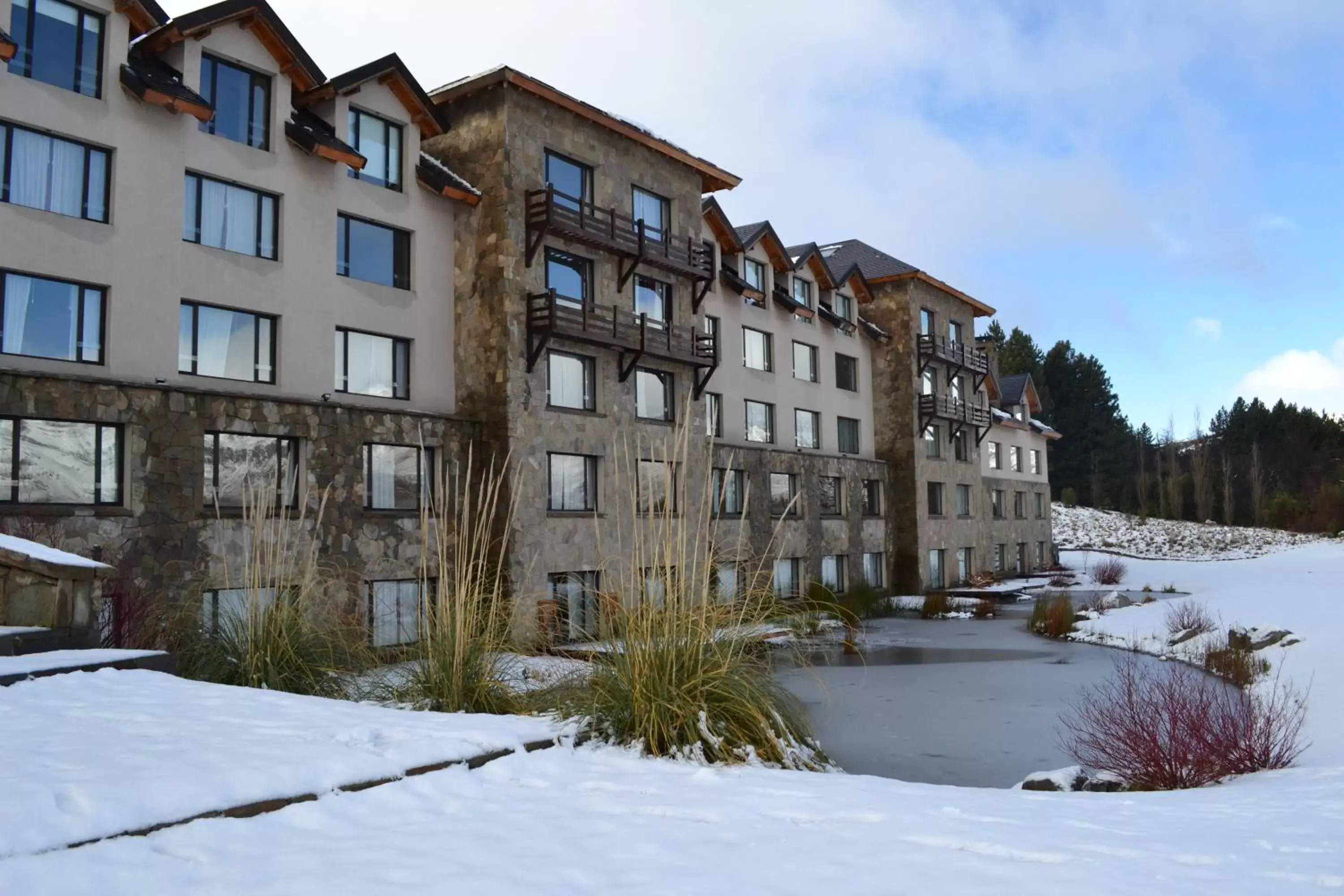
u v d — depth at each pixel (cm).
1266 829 528
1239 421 10062
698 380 2986
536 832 453
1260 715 1134
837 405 3966
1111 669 2091
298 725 643
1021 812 562
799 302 3656
